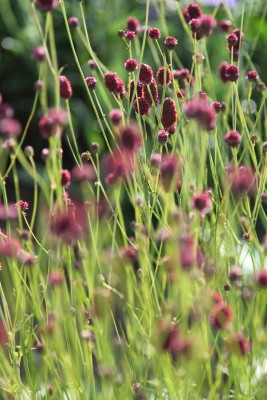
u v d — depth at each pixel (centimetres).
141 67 144
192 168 145
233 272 136
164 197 133
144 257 138
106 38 265
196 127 144
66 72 272
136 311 147
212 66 224
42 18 271
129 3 282
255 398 139
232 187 140
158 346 125
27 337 144
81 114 261
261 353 139
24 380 155
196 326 129
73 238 129
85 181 140
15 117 288
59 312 137
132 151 130
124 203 232
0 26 285
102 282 134
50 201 134
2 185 139
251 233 142
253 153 145
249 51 243
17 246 134
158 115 145
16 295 140
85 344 137
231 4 181
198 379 135
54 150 133
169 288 139
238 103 145
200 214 129
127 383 135
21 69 289
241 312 145
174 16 264
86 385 138
